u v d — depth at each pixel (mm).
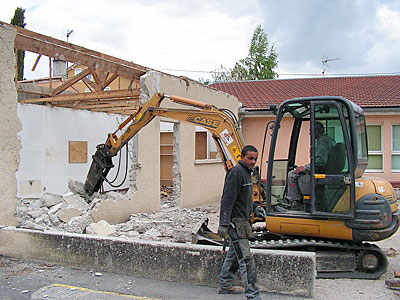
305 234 5680
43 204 9000
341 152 5520
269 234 6379
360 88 16844
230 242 4691
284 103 5828
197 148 13711
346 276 5566
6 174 6602
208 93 12266
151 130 9758
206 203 12562
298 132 6750
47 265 5977
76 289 5004
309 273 4766
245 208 4633
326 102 5555
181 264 5266
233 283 5012
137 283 5258
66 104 12758
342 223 5457
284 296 4805
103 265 5684
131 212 9000
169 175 15391
